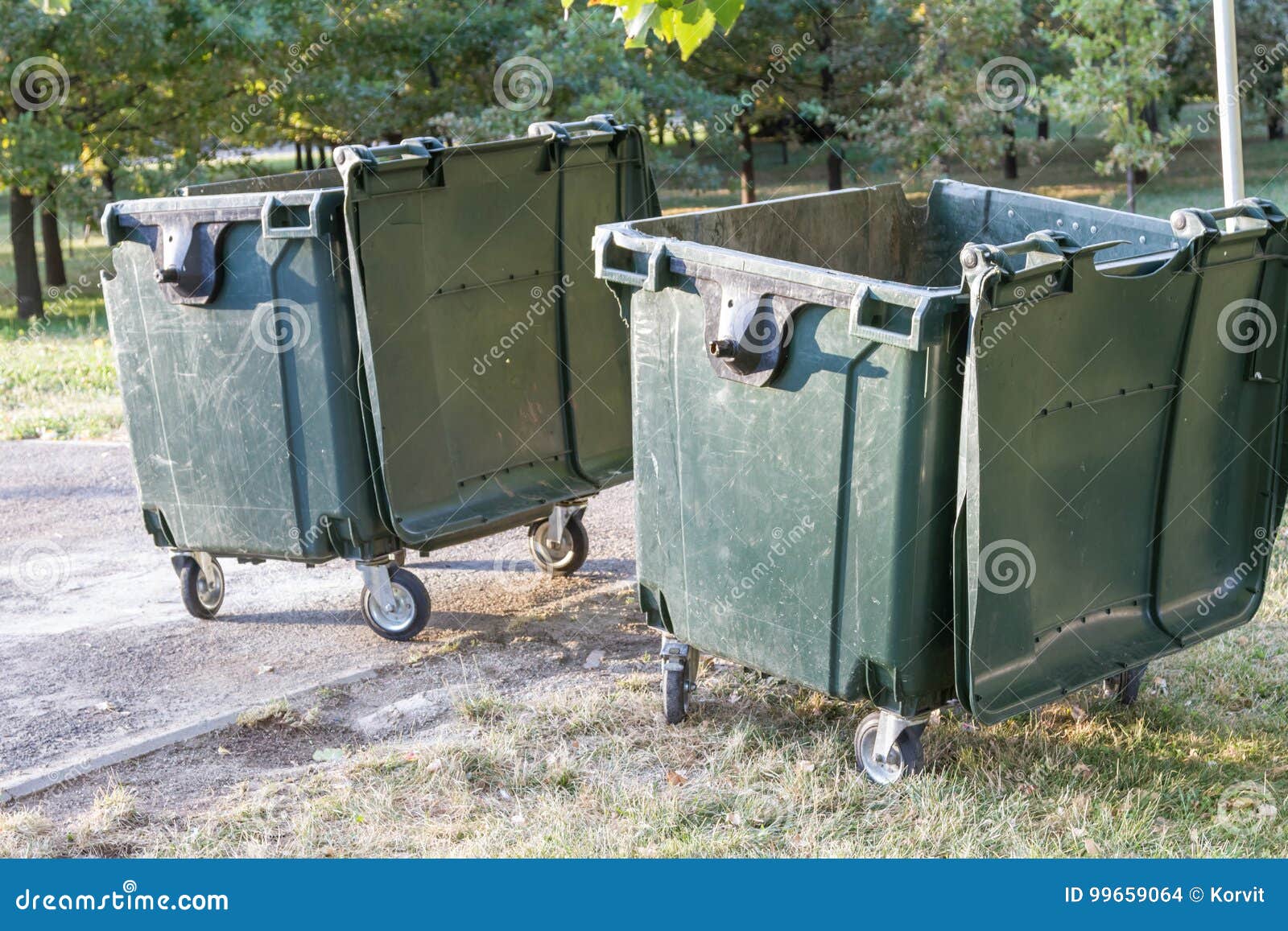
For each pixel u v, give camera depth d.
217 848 3.44
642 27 3.99
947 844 3.35
